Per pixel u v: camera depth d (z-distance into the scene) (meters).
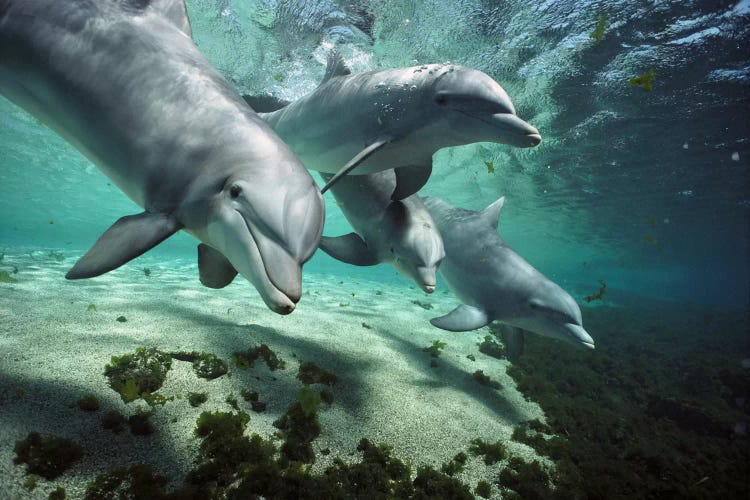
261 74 10.05
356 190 4.99
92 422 2.41
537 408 5.15
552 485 3.41
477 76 3.52
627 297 30.89
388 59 9.10
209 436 2.55
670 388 7.86
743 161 14.60
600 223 26.81
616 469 3.93
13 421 2.20
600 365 7.92
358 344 5.48
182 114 2.29
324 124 4.69
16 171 26.36
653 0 7.39
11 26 2.47
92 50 2.40
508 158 16.19
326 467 2.75
